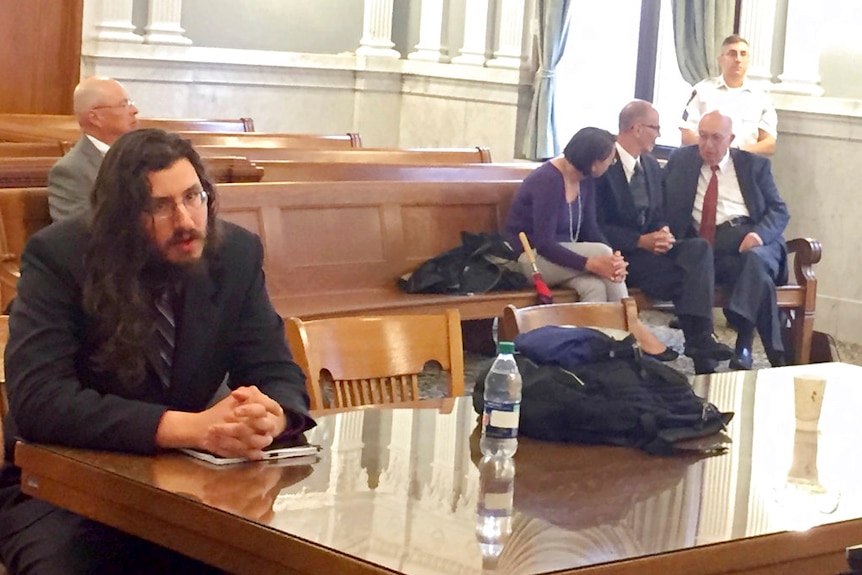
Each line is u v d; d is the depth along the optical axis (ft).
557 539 6.25
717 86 23.09
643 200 19.34
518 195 18.20
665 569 6.14
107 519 7.04
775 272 19.56
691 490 7.33
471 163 21.52
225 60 28.91
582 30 28.32
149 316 7.80
